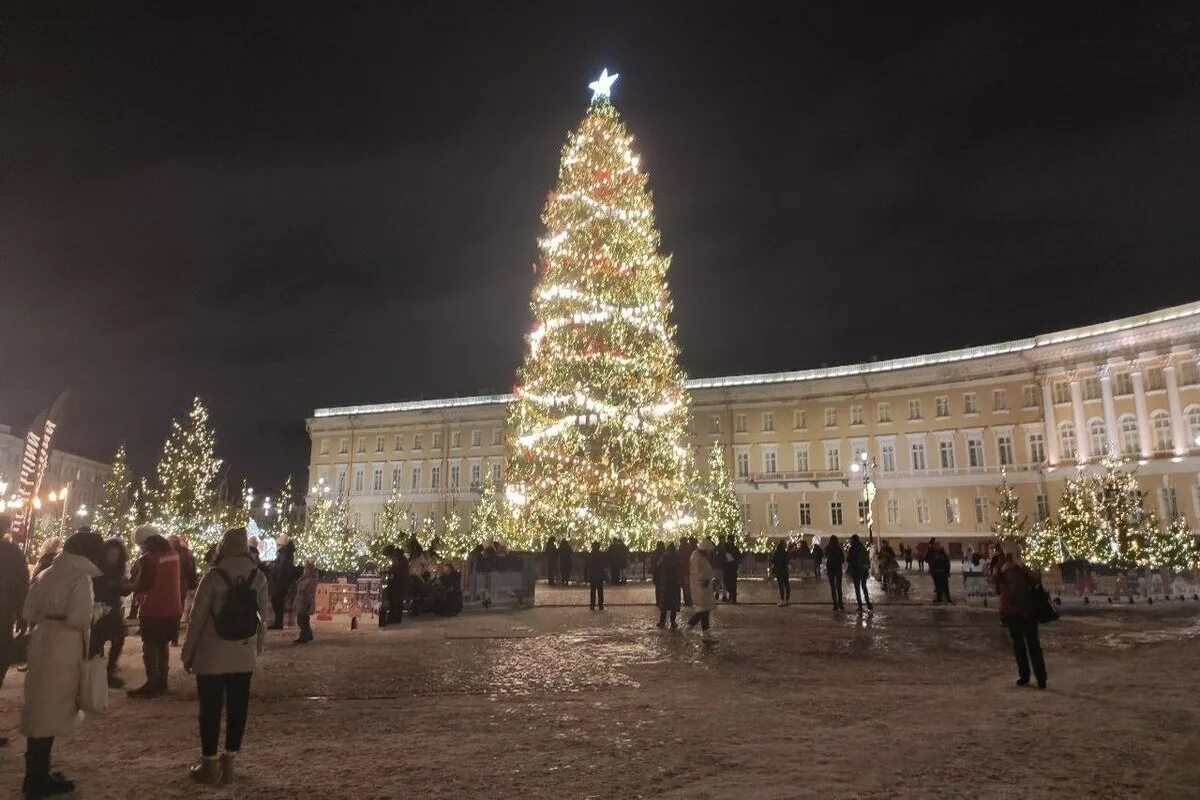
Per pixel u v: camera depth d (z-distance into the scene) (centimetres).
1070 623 1791
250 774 625
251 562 640
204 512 3538
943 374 6469
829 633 1599
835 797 570
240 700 614
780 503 6900
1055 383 6019
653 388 3212
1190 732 768
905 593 2608
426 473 8150
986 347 6462
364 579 1852
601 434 3159
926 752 691
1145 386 5566
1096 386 5803
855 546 2112
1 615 810
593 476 3123
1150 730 775
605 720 816
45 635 575
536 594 2606
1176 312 5525
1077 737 746
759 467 7069
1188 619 1867
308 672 1124
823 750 698
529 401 3297
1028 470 6006
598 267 3203
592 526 3158
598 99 3600
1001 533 3672
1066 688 1009
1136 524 2914
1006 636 1549
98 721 820
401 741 729
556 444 3177
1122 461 4784
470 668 1159
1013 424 6141
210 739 603
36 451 2030
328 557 3697
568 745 714
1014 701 922
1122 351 5656
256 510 8262
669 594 1675
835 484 6731
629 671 1135
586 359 3145
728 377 7488
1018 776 621
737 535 4241
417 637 1538
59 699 568
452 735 752
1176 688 1010
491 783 602
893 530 6469
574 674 1109
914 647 1392
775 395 7119
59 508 6350
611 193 3297
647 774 625
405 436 8362
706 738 741
